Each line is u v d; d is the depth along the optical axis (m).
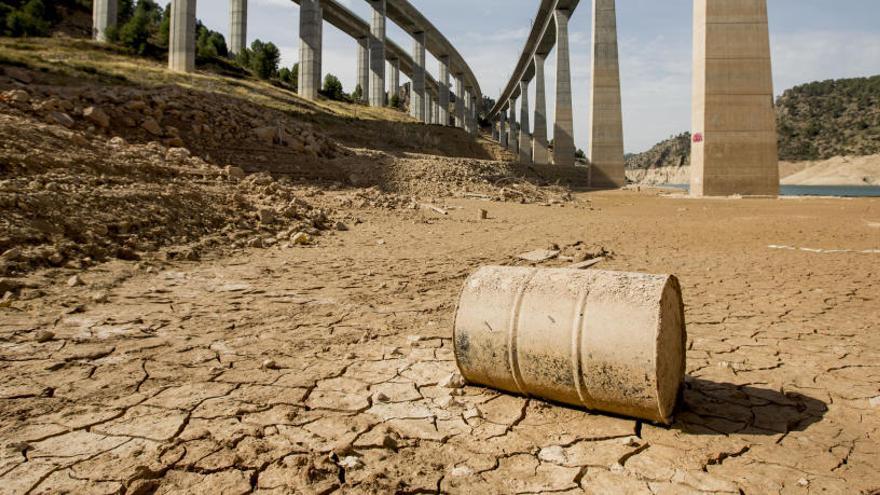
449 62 101.56
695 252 11.77
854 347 5.16
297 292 7.50
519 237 14.09
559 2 58.50
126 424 3.42
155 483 2.76
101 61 41.66
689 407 3.79
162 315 6.06
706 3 30.84
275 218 13.69
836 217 17.98
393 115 74.50
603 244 13.05
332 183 23.66
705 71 31.08
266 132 25.56
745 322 6.13
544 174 47.03
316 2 62.25
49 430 3.32
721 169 31.25
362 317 6.24
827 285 8.16
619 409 3.50
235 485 2.75
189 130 23.12
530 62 83.62
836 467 2.98
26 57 34.34
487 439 3.32
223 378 4.25
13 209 8.67
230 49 70.88
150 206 11.30
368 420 3.55
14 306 5.96
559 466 3.00
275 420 3.52
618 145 48.00
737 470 2.95
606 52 47.88
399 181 26.77
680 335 3.76
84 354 4.69
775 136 30.77
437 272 9.22
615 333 3.40
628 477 2.88
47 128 13.87
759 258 10.84
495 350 3.85
